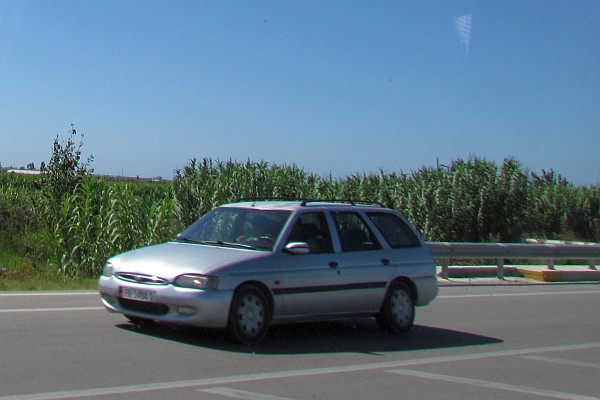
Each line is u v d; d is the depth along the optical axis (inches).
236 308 358.6
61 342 351.6
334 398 282.8
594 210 1288.1
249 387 291.3
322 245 400.2
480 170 1011.9
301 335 414.6
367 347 392.2
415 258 442.0
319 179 979.9
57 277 630.5
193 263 357.7
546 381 333.7
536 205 1162.6
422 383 315.9
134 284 361.7
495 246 783.1
